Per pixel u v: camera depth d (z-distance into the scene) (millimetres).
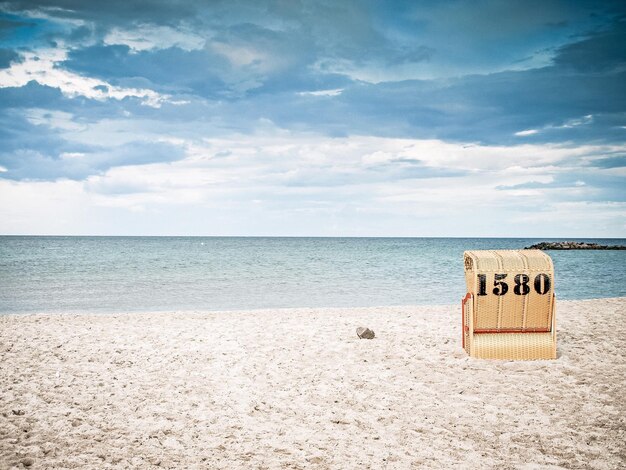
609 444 5277
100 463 4926
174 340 10641
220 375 7992
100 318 13953
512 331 8844
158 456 5094
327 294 21984
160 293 22344
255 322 12977
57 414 6277
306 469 4789
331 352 9453
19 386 7391
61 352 9531
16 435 5605
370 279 29031
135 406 6578
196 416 6234
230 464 4910
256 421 6066
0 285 25391
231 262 46000
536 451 5133
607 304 16141
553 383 7387
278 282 27297
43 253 62500
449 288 24234
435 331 11398
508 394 6926
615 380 7469
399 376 7855
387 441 5438
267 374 8039
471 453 5109
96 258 51469
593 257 60625
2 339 10719
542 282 8648
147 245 110562
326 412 6344
